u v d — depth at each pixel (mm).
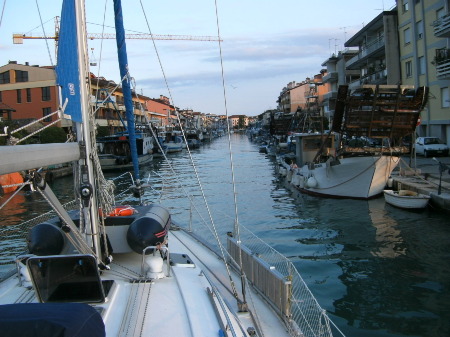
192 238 7719
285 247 12922
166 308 4230
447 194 16734
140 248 5035
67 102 4227
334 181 21656
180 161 50656
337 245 13102
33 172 3410
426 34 33000
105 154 42000
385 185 21297
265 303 5223
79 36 4285
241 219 17109
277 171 35906
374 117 19203
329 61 61344
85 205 4586
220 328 3879
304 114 46062
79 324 2365
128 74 6086
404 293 9219
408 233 14164
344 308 8500
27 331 2260
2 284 5086
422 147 29141
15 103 42250
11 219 18391
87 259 3973
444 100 30812
